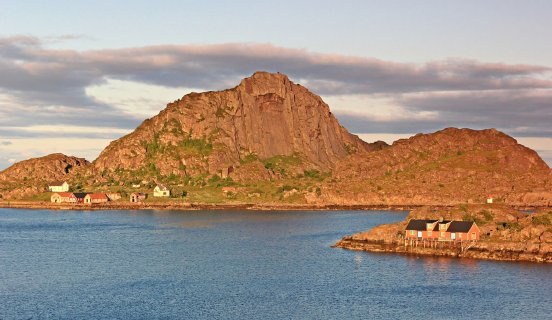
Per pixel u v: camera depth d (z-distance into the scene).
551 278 175.62
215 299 158.00
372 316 144.12
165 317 143.38
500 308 149.50
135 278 181.50
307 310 148.75
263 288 169.00
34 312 147.00
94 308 150.00
